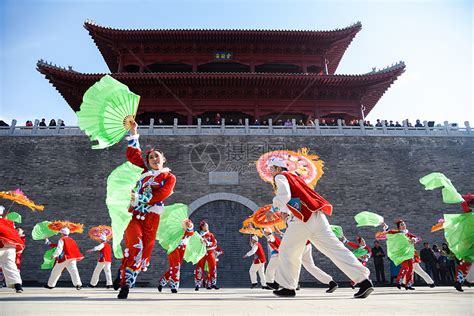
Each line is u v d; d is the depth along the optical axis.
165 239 10.68
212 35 35.88
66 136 27.28
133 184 6.06
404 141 28.22
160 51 37.53
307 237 5.85
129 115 6.18
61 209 25.22
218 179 26.31
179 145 27.36
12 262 8.88
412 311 3.58
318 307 4.02
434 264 21.00
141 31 35.16
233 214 25.55
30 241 24.20
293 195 5.79
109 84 5.87
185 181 26.25
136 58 37.25
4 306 3.82
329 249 5.72
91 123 5.84
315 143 27.95
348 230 25.39
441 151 28.03
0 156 26.59
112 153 26.94
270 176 7.52
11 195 10.11
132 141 6.20
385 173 27.14
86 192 25.75
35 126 27.56
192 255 11.98
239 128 28.59
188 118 34.19
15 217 16.08
